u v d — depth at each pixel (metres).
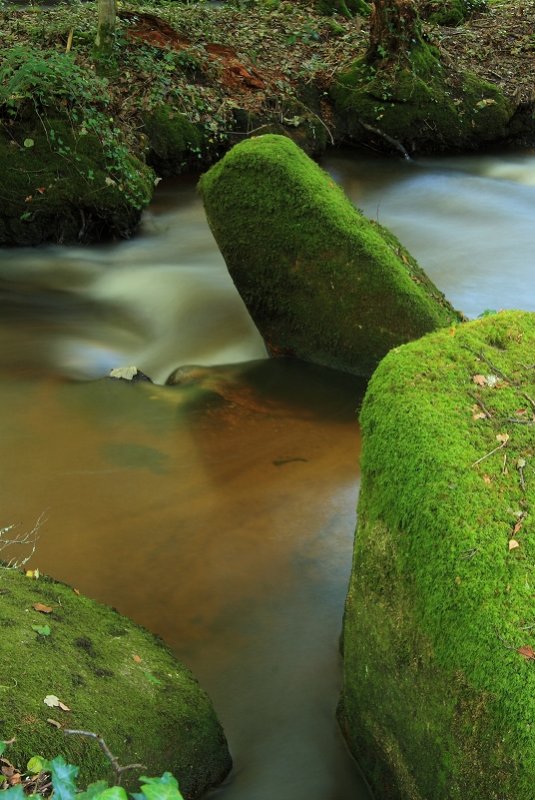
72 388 6.61
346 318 6.81
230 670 3.88
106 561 4.53
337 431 6.07
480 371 3.47
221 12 15.59
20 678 2.94
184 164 12.03
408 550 2.96
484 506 2.89
